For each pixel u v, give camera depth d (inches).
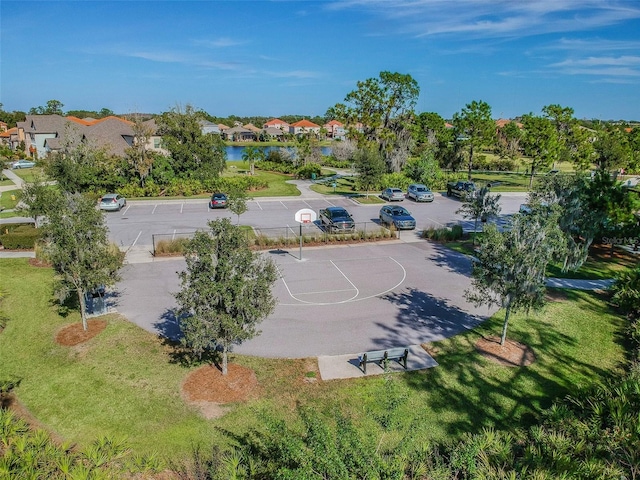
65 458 263.9
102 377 429.1
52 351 479.2
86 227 486.9
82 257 492.4
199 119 1658.5
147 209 1268.5
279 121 5949.8
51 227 485.7
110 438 315.3
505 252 450.0
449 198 1510.8
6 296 625.6
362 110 2031.3
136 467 307.3
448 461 279.7
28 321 551.8
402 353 458.3
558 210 575.8
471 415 381.1
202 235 389.7
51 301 611.5
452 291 668.1
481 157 2434.8
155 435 350.9
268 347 490.9
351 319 566.9
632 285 613.9
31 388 414.3
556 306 612.4
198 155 1614.2
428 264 799.7
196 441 345.1
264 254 851.4
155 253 829.2
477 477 244.8
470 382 429.7
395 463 241.4
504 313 589.9
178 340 502.9
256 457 300.0
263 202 1401.3
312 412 304.7
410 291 666.2
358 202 1406.3
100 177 1470.2
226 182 1557.6
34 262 778.2
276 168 2230.6
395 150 1866.4
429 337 520.7
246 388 412.2
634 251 888.3
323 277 724.0
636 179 1914.4
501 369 453.4
